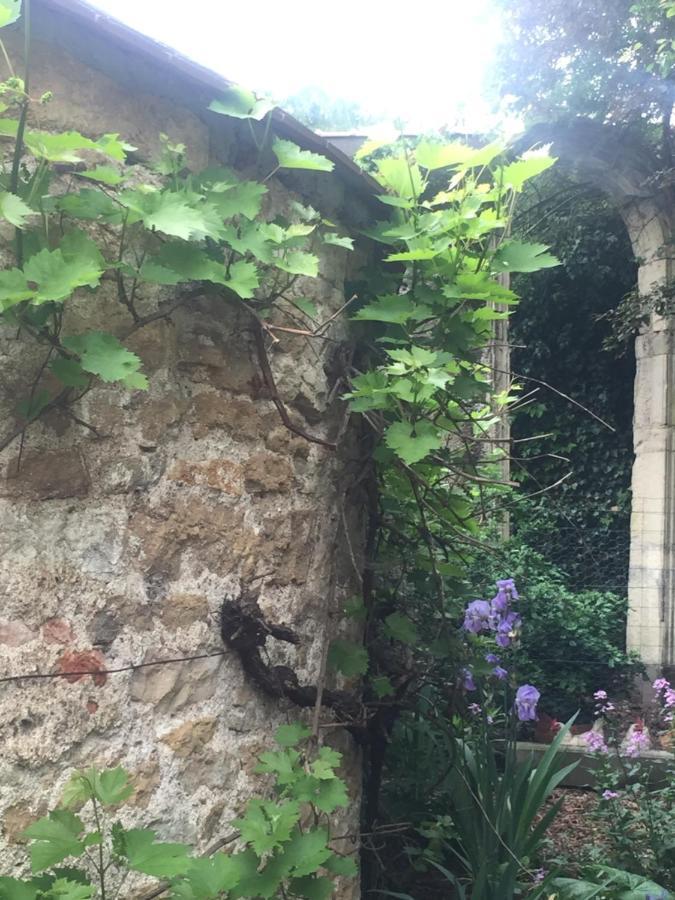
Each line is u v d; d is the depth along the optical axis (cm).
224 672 216
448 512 325
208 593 211
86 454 180
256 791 224
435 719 334
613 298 870
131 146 183
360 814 295
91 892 140
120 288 181
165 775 195
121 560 187
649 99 684
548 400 884
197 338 209
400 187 253
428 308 244
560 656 659
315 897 185
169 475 201
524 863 309
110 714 182
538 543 746
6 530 163
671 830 339
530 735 579
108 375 156
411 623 308
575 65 681
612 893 289
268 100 207
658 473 733
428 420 239
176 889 168
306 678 251
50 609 170
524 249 250
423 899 315
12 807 160
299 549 249
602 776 372
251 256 215
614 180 748
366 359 271
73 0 168
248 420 226
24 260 160
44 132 174
